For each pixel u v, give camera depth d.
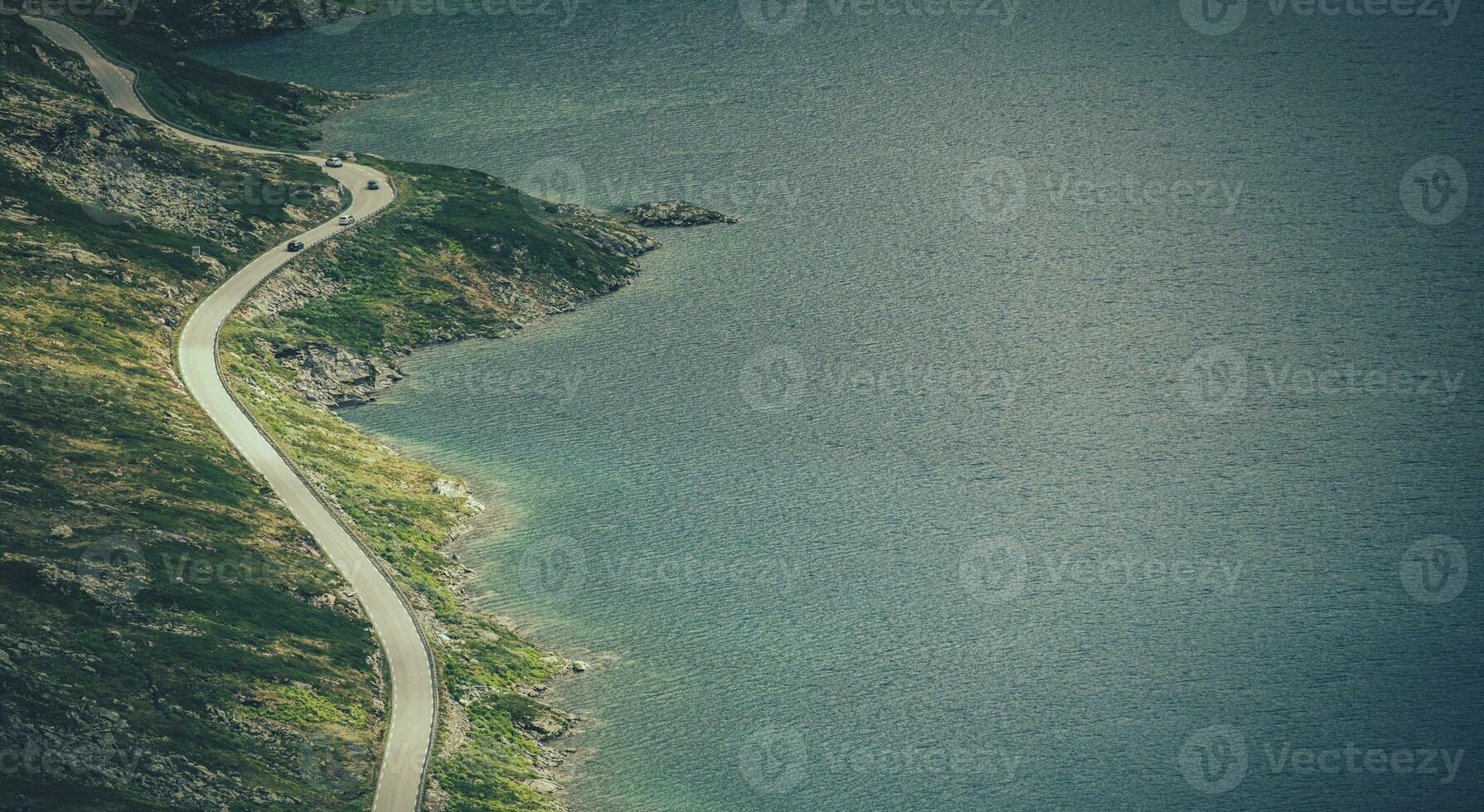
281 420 154.62
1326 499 162.38
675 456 168.12
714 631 133.88
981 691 127.44
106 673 104.69
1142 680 129.38
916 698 126.19
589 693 123.81
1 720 97.19
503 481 159.50
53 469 125.56
